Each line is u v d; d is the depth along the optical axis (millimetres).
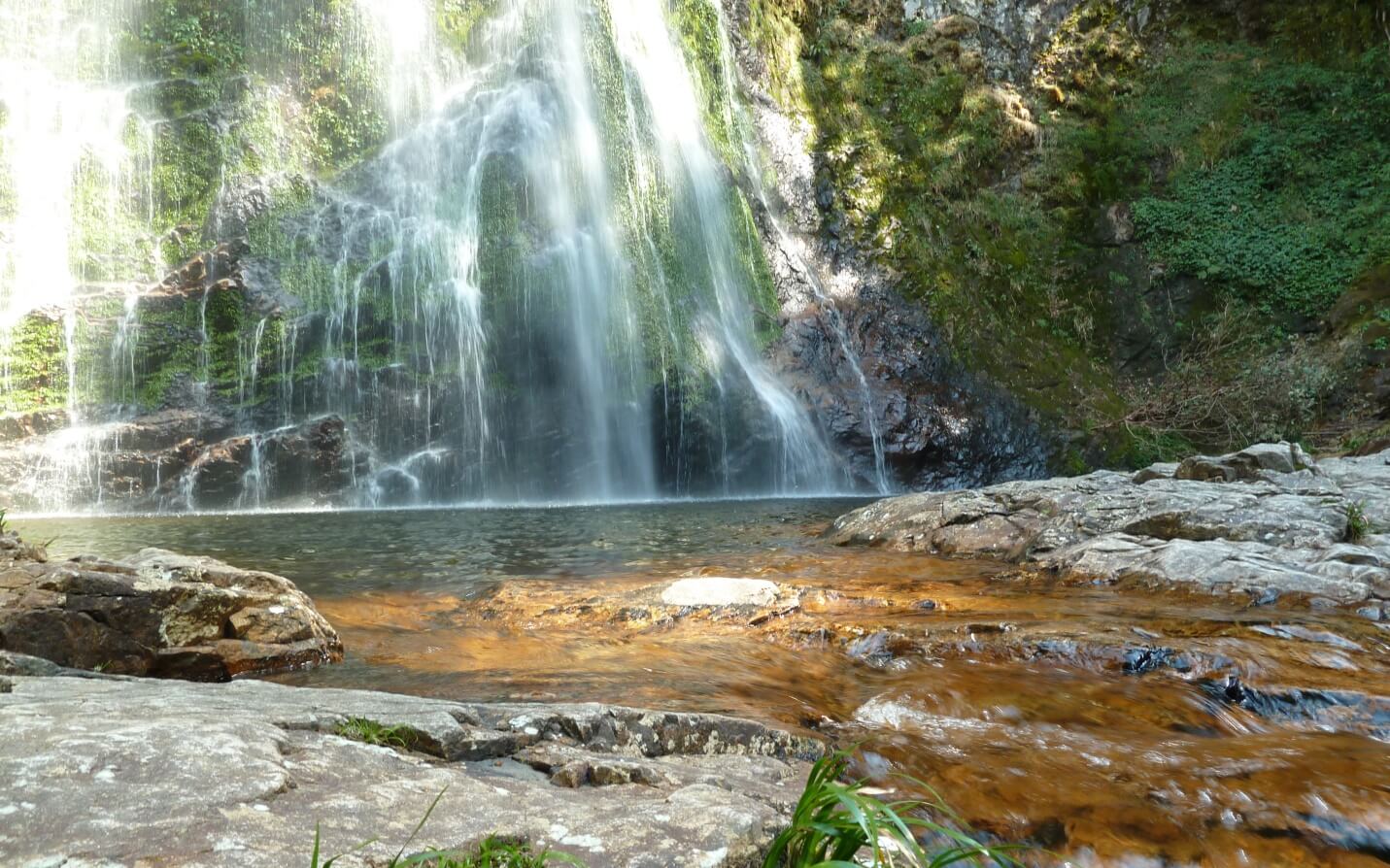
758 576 6965
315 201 16656
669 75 19703
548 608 5805
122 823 1660
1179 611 5617
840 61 22062
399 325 16547
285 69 17422
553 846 1856
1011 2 23516
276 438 14977
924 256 19953
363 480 15398
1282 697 3949
